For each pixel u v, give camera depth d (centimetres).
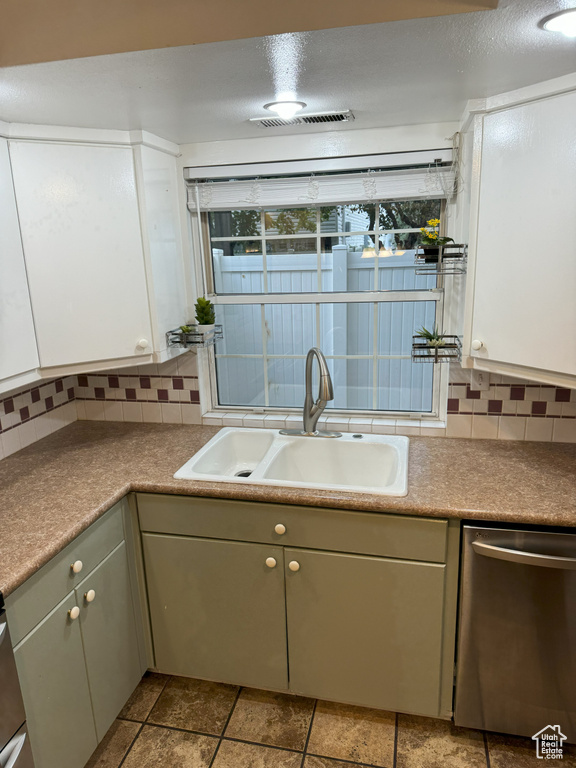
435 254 189
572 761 170
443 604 167
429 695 176
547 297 160
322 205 215
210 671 195
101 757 176
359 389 239
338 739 180
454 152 196
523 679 166
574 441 208
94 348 196
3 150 168
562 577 153
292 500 167
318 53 126
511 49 127
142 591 192
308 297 231
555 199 154
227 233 234
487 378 209
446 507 156
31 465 199
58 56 123
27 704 136
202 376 244
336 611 175
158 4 116
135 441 223
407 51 126
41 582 140
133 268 199
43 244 180
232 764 173
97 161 186
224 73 136
